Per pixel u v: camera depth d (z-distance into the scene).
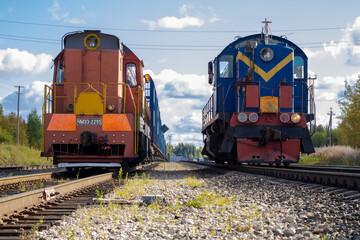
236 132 13.77
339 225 4.64
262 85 14.22
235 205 6.91
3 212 5.32
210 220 5.46
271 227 4.73
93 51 13.88
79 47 13.89
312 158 32.84
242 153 13.79
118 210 6.34
